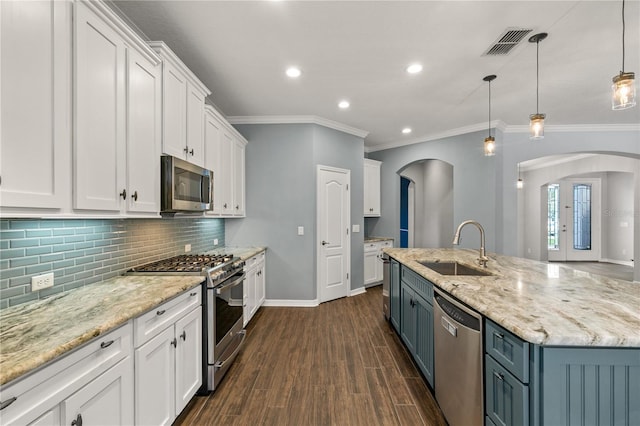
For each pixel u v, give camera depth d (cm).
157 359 158
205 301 212
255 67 279
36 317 126
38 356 91
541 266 245
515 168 468
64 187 126
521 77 301
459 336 164
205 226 361
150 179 191
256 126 420
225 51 252
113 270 206
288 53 255
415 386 225
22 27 108
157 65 199
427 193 668
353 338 310
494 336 136
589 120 440
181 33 226
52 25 120
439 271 277
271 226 418
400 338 302
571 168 712
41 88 116
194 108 253
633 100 180
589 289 170
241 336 270
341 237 457
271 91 333
